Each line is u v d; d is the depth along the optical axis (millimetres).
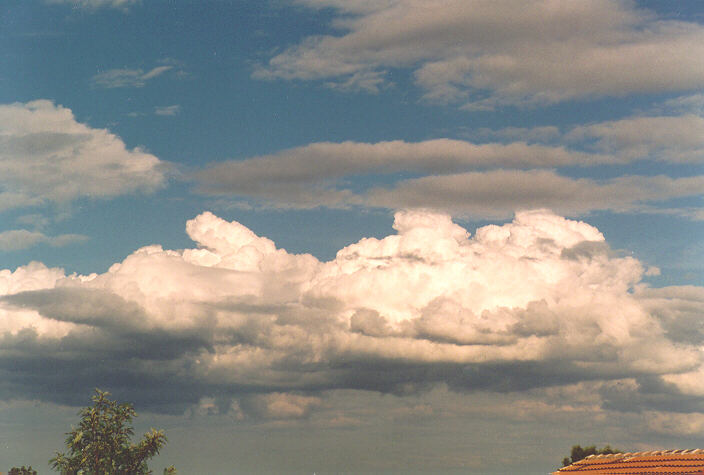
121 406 107938
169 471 108312
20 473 109625
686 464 46875
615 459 50969
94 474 103312
